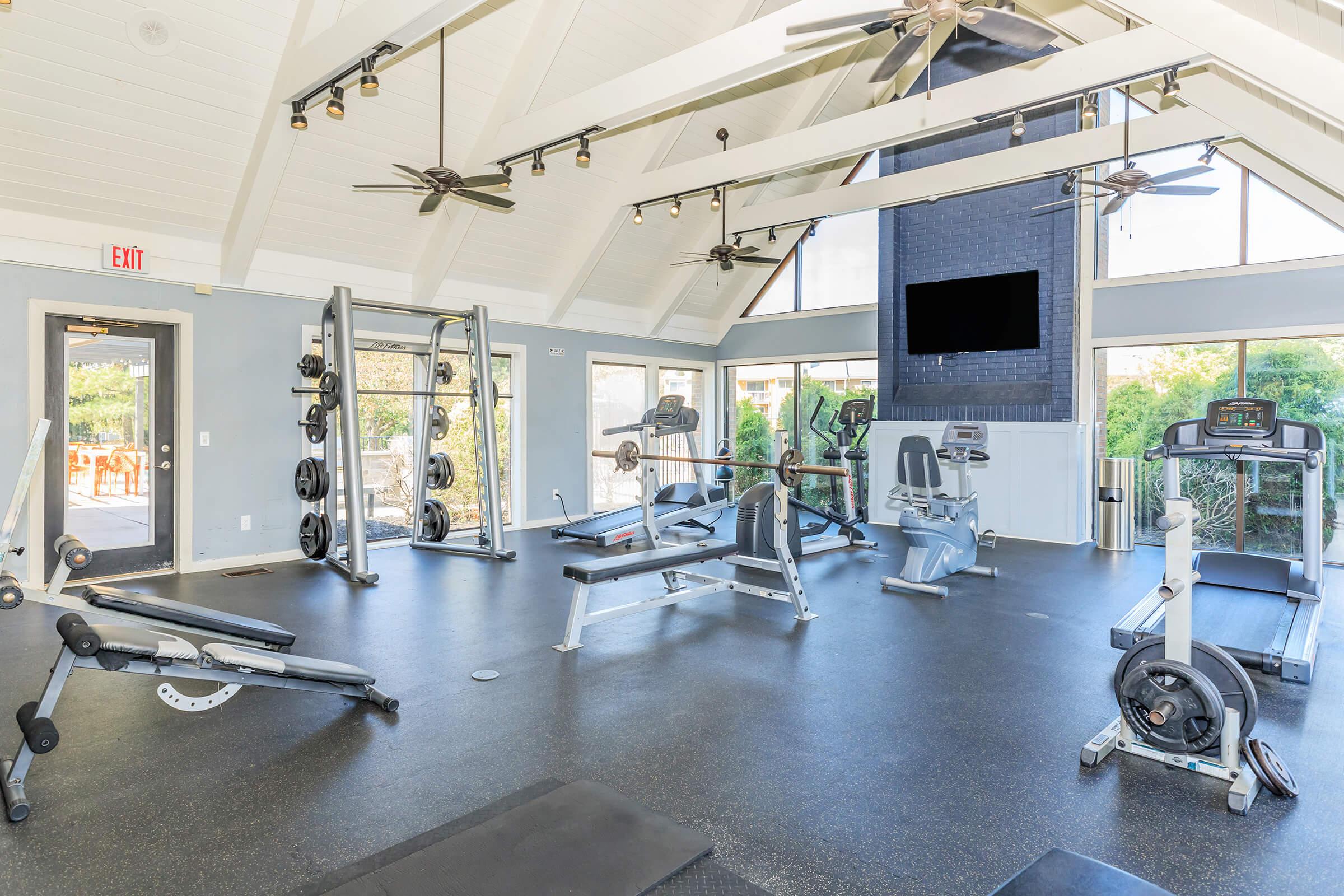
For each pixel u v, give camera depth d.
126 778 2.64
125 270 5.59
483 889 1.83
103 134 5.01
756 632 4.42
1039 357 7.73
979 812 2.41
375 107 5.64
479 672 3.72
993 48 7.48
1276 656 3.44
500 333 8.13
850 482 7.43
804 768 2.71
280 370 6.51
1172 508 2.65
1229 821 2.36
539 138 5.54
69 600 2.90
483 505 7.05
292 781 2.61
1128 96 5.72
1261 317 6.46
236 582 5.68
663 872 1.92
